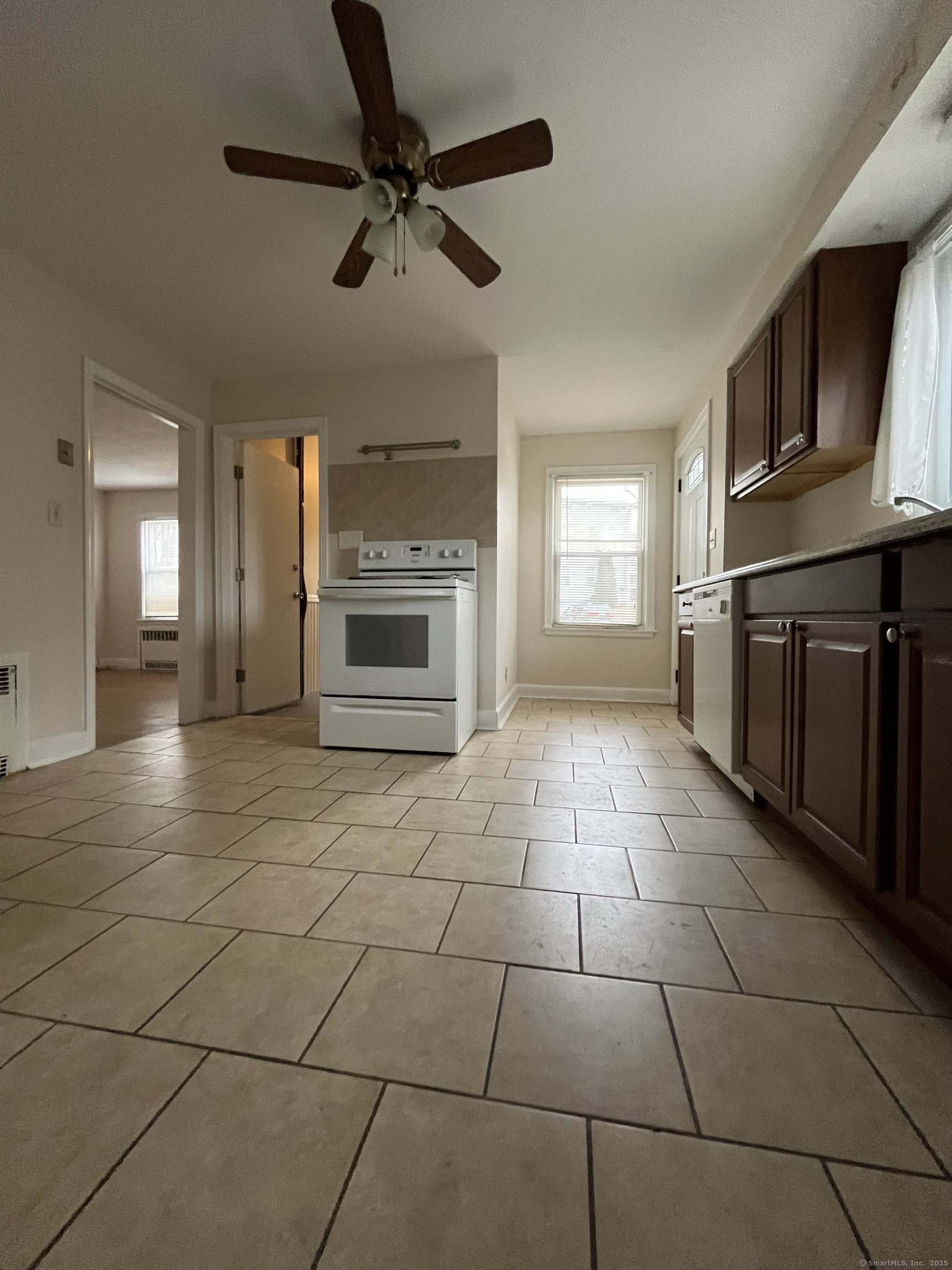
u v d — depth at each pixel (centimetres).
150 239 226
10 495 235
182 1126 75
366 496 351
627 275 251
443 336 307
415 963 111
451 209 209
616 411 417
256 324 294
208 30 143
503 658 376
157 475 658
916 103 143
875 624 116
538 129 148
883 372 195
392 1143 73
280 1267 59
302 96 161
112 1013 97
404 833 178
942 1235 62
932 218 184
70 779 233
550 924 125
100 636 735
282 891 140
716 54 150
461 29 143
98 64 152
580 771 250
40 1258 59
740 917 129
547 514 468
